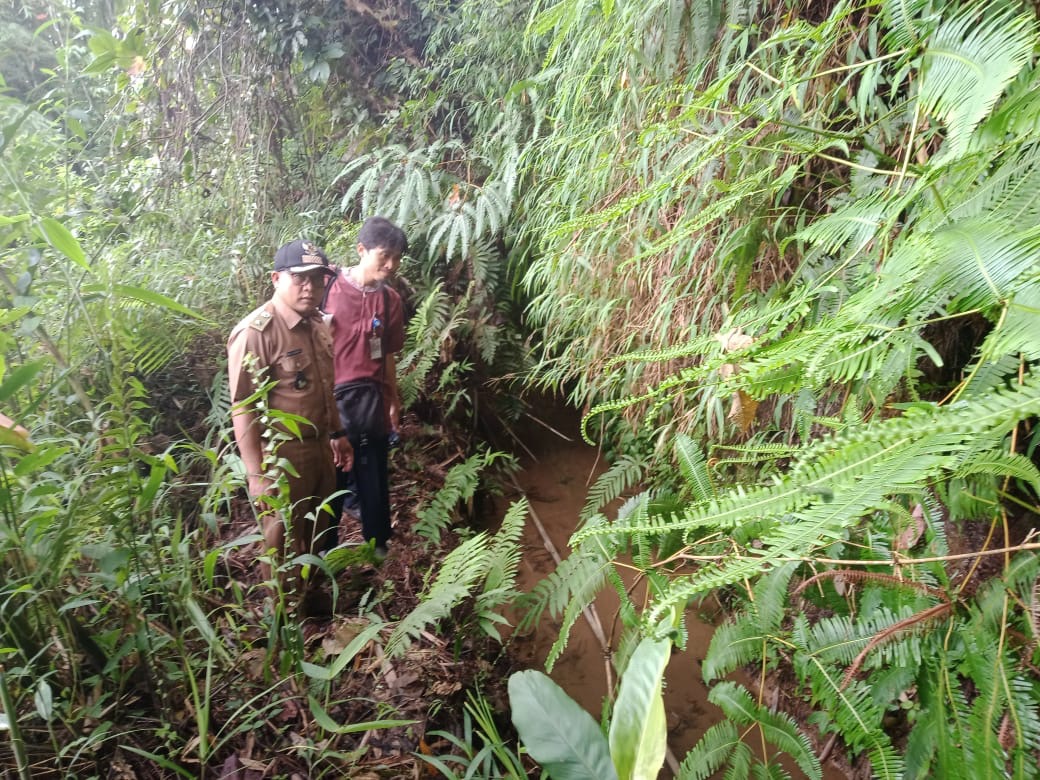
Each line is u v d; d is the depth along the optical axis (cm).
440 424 412
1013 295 84
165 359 296
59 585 169
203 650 205
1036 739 119
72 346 199
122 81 408
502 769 212
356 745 197
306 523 245
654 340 270
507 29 386
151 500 171
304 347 224
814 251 178
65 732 167
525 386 418
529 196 359
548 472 422
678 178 149
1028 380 67
